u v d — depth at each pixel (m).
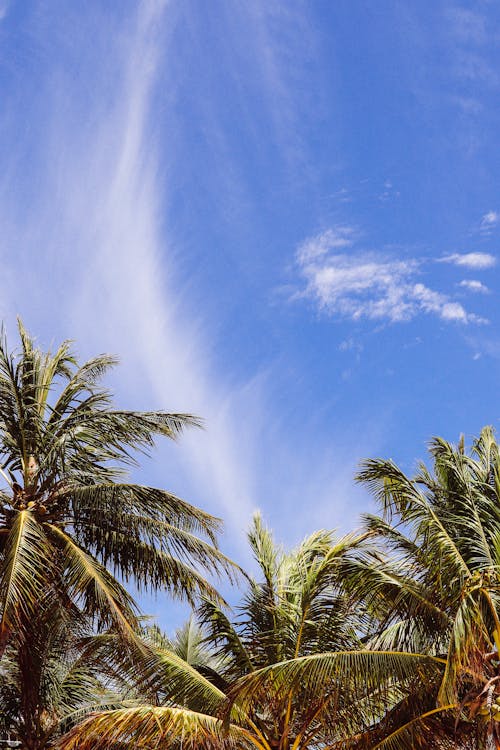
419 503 13.44
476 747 12.30
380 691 13.12
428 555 13.05
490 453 15.31
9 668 17.11
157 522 15.09
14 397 15.09
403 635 13.88
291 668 12.11
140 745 12.89
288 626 15.28
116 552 15.05
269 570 16.27
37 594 12.88
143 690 13.98
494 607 11.61
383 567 13.88
